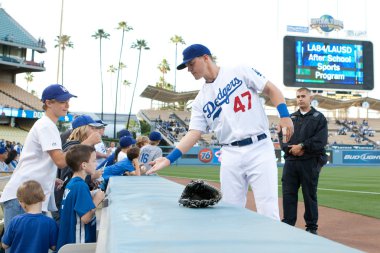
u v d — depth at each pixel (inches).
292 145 199.9
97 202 136.5
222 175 143.3
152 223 63.5
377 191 461.7
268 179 135.6
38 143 139.6
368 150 1357.0
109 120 2359.7
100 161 322.3
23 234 124.3
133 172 235.6
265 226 61.2
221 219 68.5
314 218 199.6
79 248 100.5
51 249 128.7
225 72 138.9
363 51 1369.3
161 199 98.9
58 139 139.8
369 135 1835.6
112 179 179.3
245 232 55.9
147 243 48.3
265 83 137.3
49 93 140.0
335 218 266.8
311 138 195.0
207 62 138.5
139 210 79.1
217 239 50.6
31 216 126.7
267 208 134.9
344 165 1331.2
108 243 51.4
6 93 1715.1
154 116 1915.6
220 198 86.2
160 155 307.3
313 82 1321.4
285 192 205.6
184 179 665.6
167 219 67.9
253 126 137.6
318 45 1327.5
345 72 1353.3
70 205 124.5
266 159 136.5
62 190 169.3
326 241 49.5
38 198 128.6
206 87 141.9
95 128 187.8
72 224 123.0
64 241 122.9
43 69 1798.7
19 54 1787.6
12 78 1839.3
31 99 1775.3
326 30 1465.3
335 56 1344.7
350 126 1893.5
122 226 60.5
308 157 198.2
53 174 145.8
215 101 139.6
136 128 2119.8
